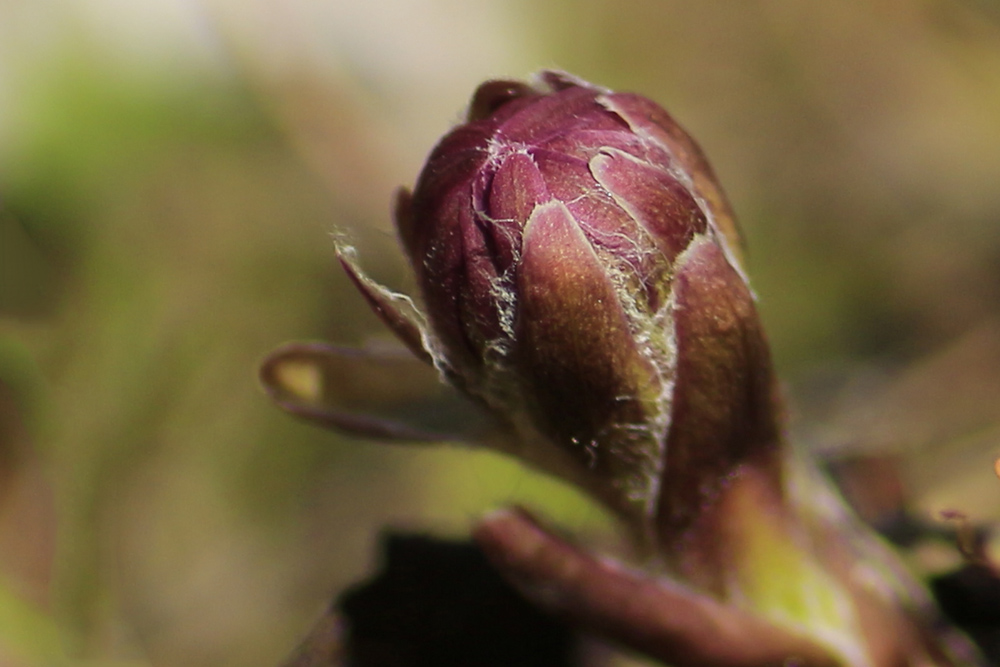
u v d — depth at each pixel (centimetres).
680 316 10
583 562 10
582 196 10
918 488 12
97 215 15
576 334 10
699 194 10
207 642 14
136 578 14
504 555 10
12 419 14
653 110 10
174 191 15
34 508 13
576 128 10
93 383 14
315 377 11
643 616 10
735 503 10
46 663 13
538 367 10
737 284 10
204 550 14
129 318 14
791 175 18
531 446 10
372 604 11
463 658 11
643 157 10
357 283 10
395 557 11
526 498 13
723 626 10
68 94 15
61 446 14
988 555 11
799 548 10
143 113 15
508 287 10
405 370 11
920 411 13
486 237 10
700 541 10
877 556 11
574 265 10
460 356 10
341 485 15
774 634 10
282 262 15
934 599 11
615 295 10
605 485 10
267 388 11
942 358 14
